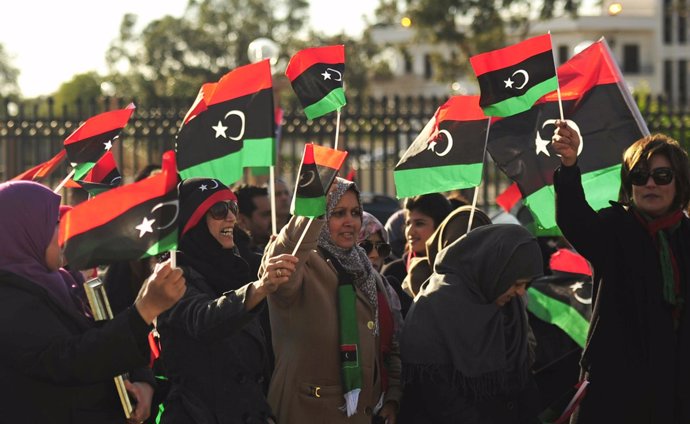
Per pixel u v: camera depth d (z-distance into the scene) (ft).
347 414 16.28
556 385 20.79
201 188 16.02
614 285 15.83
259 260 20.04
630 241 15.78
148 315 12.66
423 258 20.18
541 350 20.80
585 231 15.84
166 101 49.08
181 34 173.27
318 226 15.35
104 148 17.01
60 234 12.44
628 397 15.60
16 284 13.25
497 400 17.37
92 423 13.78
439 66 120.26
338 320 16.57
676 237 15.97
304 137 46.68
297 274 15.92
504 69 17.89
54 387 13.44
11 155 47.42
